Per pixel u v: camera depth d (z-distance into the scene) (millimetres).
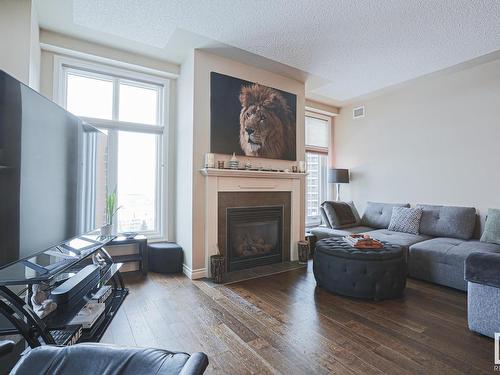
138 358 950
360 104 5074
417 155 4250
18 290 1996
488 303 1934
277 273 3416
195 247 3195
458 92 3781
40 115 1621
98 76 3330
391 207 4348
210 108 3301
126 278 3166
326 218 4496
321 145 5359
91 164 2432
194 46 3139
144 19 2607
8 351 1000
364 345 1865
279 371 1601
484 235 3240
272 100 3801
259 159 3736
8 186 1346
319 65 3553
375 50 3127
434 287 2951
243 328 2084
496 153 3447
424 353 1775
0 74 1306
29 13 2299
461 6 2314
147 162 3689
